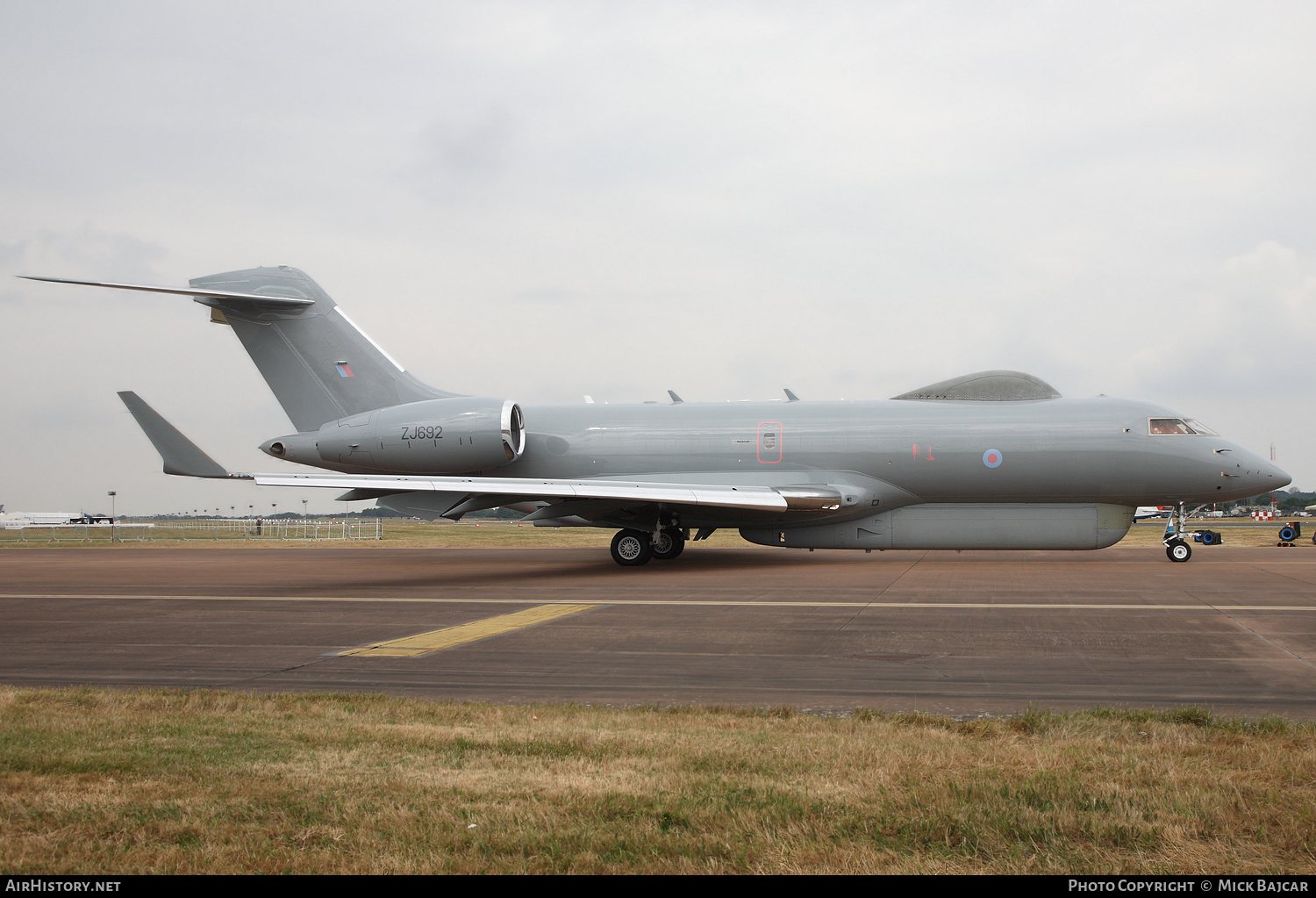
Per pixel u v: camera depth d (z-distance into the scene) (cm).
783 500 2261
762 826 496
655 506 2423
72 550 3938
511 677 980
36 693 879
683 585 1914
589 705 844
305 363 2747
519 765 615
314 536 5209
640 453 2558
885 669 997
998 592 1694
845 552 2952
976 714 799
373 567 2608
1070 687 897
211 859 455
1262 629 1230
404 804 532
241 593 1845
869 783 567
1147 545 3362
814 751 645
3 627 1384
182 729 723
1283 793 541
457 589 1897
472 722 754
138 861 452
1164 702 830
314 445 2628
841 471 2433
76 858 457
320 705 823
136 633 1315
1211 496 2305
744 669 1008
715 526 2555
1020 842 478
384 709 805
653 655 1098
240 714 789
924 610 1450
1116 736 693
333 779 580
